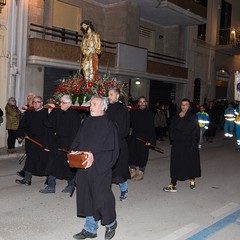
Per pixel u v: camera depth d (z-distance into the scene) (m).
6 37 12.74
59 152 6.80
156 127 15.48
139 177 8.40
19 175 7.95
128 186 7.91
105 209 4.67
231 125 17.47
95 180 4.64
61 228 5.30
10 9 12.77
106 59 16.84
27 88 13.89
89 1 17.70
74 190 7.00
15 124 10.81
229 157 12.47
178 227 5.55
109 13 18.56
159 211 6.29
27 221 5.53
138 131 8.03
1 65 12.73
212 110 16.27
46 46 13.89
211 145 15.49
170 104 17.27
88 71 9.94
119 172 6.52
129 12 18.31
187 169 7.45
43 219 5.64
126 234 5.19
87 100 9.02
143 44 21.95
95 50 10.02
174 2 19.72
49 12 15.60
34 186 7.55
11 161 10.19
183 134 7.36
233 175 9.53
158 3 18.67
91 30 10.16
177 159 7.45
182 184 8.31
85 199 4.74
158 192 7.53
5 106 11.94
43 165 7.21
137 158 8.11
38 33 14.28
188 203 6.84
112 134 4.70
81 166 4.48
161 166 10.45
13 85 13.02
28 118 7.23
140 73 18.52
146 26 21.81
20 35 13.18
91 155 4.53
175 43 23.00
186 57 23.27
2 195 6.83
